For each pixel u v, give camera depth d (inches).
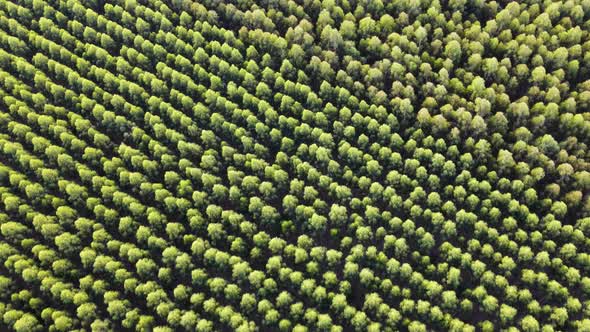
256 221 2299.5
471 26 2532.0
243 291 2180.1
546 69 2439.7
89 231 2265.0
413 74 2498.8
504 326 2033.7
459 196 2213.3
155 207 2353.6
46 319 2086.6
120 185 2404.0
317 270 2149.4
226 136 2488.9
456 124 2357.3
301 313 2074.3
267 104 2440.9
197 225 2234.3
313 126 2459.4
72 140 2434.8
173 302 2158.0
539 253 2070.6
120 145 2444.6
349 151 2320.4
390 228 2214.6
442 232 2187.5
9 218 2303.2
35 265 2191.2
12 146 2431.1
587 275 2090.3
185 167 2388.0
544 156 2210.9
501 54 2488.9
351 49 2518.5
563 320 1980.8
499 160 2249.0
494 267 2149.4
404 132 2423.7
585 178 2153.1
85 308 2070.6
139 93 2559.1
